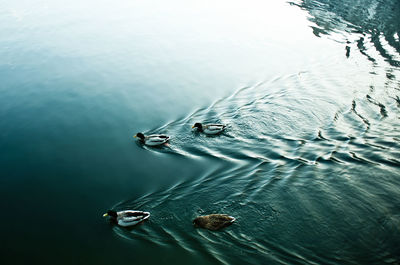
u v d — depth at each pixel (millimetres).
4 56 32594
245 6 47750
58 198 17188
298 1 50500
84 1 49469
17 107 24969
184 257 13930
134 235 15023
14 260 14156
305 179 17625
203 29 39562
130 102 25531
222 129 21797
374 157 19219
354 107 24672
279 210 15812
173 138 21656
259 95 26438
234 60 32375
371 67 31203
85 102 25531
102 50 34000
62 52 33531
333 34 38875
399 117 23297
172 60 32062
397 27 40688
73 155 20234
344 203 16172
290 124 22750
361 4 49188
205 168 18891
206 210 15992
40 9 46062
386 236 14484
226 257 13766
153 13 44500
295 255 13719
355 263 13312
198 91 27031
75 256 14258
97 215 16172
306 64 31953
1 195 17438
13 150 20703
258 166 18734
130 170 18953
